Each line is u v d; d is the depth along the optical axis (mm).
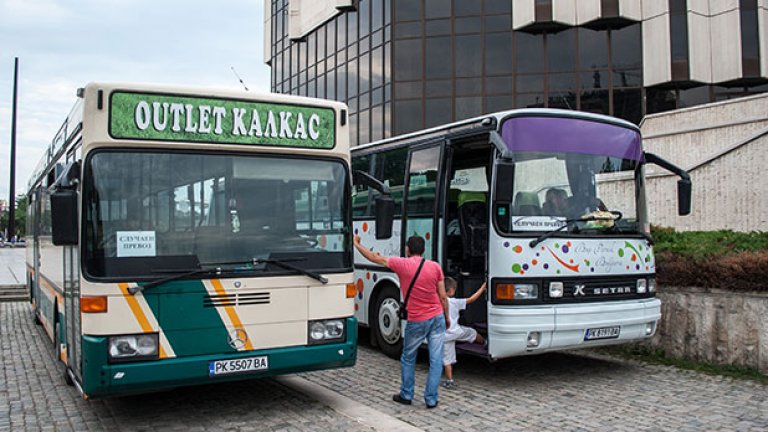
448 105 29328
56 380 8578
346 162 7320
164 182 6324
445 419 6793
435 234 9203
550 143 8438
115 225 6086
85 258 5969
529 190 8195
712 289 8969
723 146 16859
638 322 8516
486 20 29156
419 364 9656
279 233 6770
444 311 7309
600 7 27297
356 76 32156
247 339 6449
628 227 8805
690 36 26750
